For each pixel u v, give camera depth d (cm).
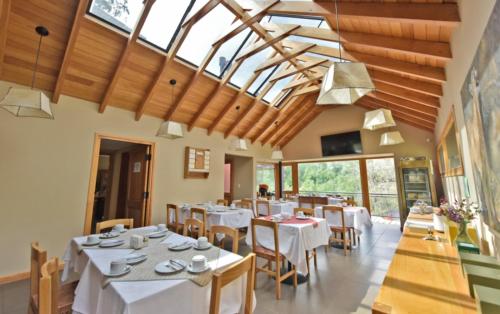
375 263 328
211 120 553
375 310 99
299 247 251
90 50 310
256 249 272
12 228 280
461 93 173
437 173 544
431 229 241
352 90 187
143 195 430
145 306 106
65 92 335
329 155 717
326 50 354
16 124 291
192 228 382
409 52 222
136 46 335
